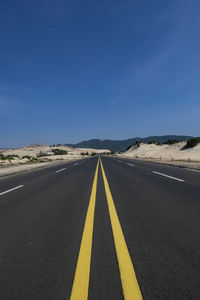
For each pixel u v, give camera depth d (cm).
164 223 362
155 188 727
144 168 1644
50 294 179
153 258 238
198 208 459
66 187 802
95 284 192
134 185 805
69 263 232
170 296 173
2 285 194
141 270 214
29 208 493
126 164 2289
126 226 350
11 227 360
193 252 252
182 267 218
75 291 182
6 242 295
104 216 411
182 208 461
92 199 572
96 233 320
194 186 754
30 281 199
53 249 269
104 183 877
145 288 184
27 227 358
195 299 169
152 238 296
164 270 213
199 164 1750
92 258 241
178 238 296
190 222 365
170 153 5550
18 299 173
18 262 237
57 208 486
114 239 295
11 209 488
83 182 928
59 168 1923
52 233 326
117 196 605
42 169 1845
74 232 328
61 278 203
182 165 1764
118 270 215
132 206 486
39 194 672
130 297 172
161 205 490
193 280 195
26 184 916
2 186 877
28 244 286
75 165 2359
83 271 214
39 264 231
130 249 262
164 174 1173
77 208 481
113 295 175
